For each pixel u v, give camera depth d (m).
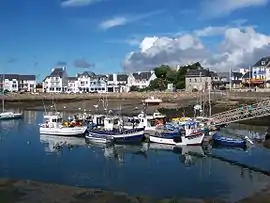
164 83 153.00
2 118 85.19
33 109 112.62
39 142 52.34
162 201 25.84
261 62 132.62
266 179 31.47
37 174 33.94
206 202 25.59
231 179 31.72
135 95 126.56
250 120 66.06
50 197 26.48
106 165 37.59
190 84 141.88
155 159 40.41
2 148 47.38
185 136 47.72
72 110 106.31
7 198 26.27
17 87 179.50
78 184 30.66
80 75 176.62
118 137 50.62
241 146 45.78
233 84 150.25
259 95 93.56
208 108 81.50
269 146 45.62
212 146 46.84
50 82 174.25
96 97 130.25
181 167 36.44
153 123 58.47
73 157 41.66
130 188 29.50
